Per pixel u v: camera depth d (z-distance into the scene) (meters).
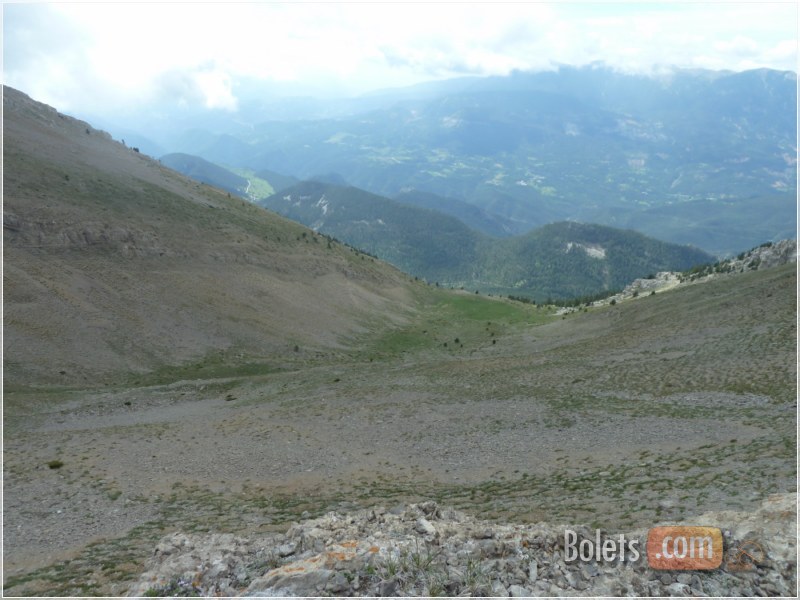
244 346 91.31
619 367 52.72
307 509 23.89
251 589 11.06
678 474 22.59
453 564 11.71
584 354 64.06
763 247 136.50
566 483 24.30
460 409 43.81
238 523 22.25
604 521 17.36
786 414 30.23
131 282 92.69
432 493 25.45
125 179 136.25
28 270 79.25
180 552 14.33
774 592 10.73
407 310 153.38
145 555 18.44
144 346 78.44
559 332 110.19
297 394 55.91
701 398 37.91
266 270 127.69
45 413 49.59
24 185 100.12
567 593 10.66
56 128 155.25
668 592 10.80
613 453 29.06
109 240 98.44
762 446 24.64
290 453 34.88
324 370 73.56
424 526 13.81
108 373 68.50
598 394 44.09
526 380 53.19
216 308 99.56
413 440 36.62
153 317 86.81
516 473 27.91
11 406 49.78
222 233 131.38
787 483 18.17
